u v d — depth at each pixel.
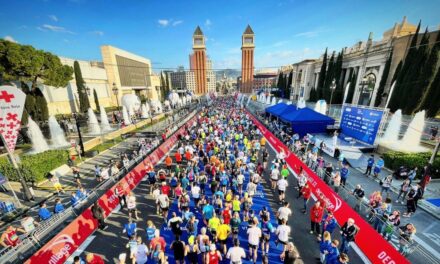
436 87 25.36
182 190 9.73
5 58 19.91
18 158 13.14
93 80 48.69
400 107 29.89
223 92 159.38
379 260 6.64
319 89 52.25
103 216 8.78
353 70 43.59
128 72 62.53
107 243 8.04
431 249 7.29
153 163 15.68
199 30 100.81
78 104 42.69
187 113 38.03
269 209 10.07
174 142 21.06
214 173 11.80
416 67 27.72
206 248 6.14
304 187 9.69
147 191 12.03
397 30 41.19
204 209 8.12
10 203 10.02
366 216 8.49
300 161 13.70
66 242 7.48
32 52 21.80
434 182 12.21
